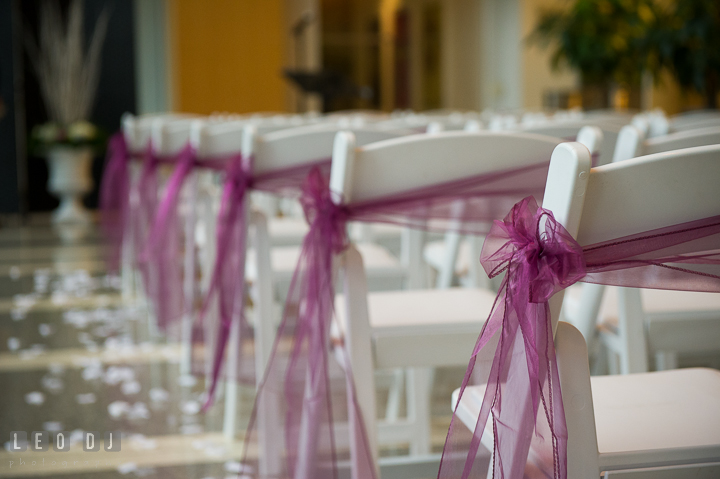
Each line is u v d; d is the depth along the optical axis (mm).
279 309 2490
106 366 2734
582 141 1357
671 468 922
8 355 2891
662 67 7203
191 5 8859
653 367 2129
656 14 7117
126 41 8062
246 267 2365
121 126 8109
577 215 772
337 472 1553
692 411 1023
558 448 847
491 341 926
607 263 821
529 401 860
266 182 1814
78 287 4160
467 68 11172
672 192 791
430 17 11383
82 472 1851
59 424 2176
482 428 901
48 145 6902
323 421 1507
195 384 2523
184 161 2441
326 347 1478
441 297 1712
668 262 829
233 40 9023
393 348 1480
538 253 816
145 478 1814
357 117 3223
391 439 1895
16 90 7148
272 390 1734
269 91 9195
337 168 1307
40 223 7105
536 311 832
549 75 10211
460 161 1318
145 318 3449
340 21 11547
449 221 1355
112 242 4301
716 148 771
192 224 2777
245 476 1668
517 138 1326
